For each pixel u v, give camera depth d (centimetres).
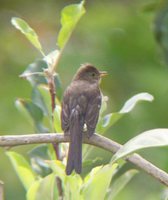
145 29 1583
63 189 824
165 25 1266
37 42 864
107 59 1577
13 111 1581
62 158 888
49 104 921
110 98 1555
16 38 1723
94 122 906
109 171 781
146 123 1484
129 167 1441
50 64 861
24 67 1664
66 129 877
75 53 1608
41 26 1736
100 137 859
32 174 886
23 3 1822
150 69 1540
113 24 1652
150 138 767
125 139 1473
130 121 1484
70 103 954
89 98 967
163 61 1318
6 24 1772
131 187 1458
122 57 1567
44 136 847
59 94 962
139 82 1538
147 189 1460
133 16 1655
